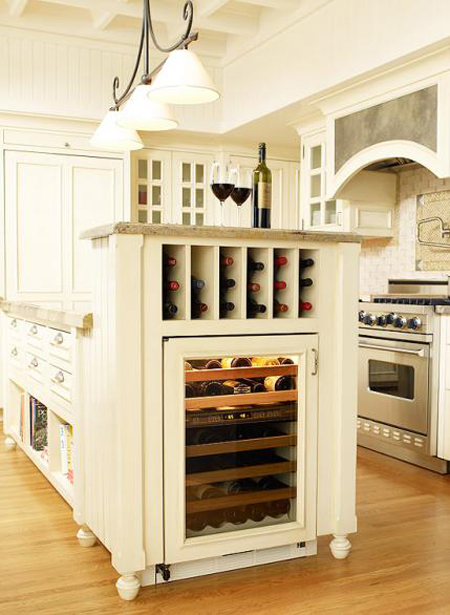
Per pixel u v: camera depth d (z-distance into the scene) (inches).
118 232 85.4
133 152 227.9
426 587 90.8
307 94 179.8
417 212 191.6
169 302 93.4
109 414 91.0
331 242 99.0
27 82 200.4
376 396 169.5
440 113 143.2
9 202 203.9
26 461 158.1
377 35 154.9
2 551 102.8
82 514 104.8
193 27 196.5
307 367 98.0
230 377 94.7
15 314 161.6
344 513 100.5
